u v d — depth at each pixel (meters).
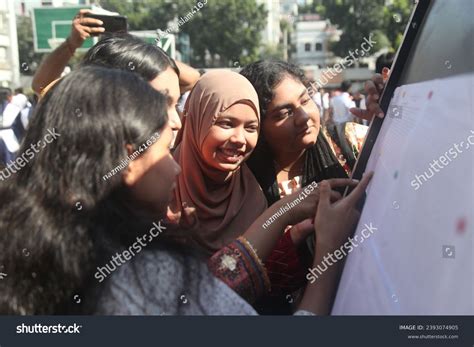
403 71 1.03
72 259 0.70
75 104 0.73
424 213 0.65
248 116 1.18
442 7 0.82
